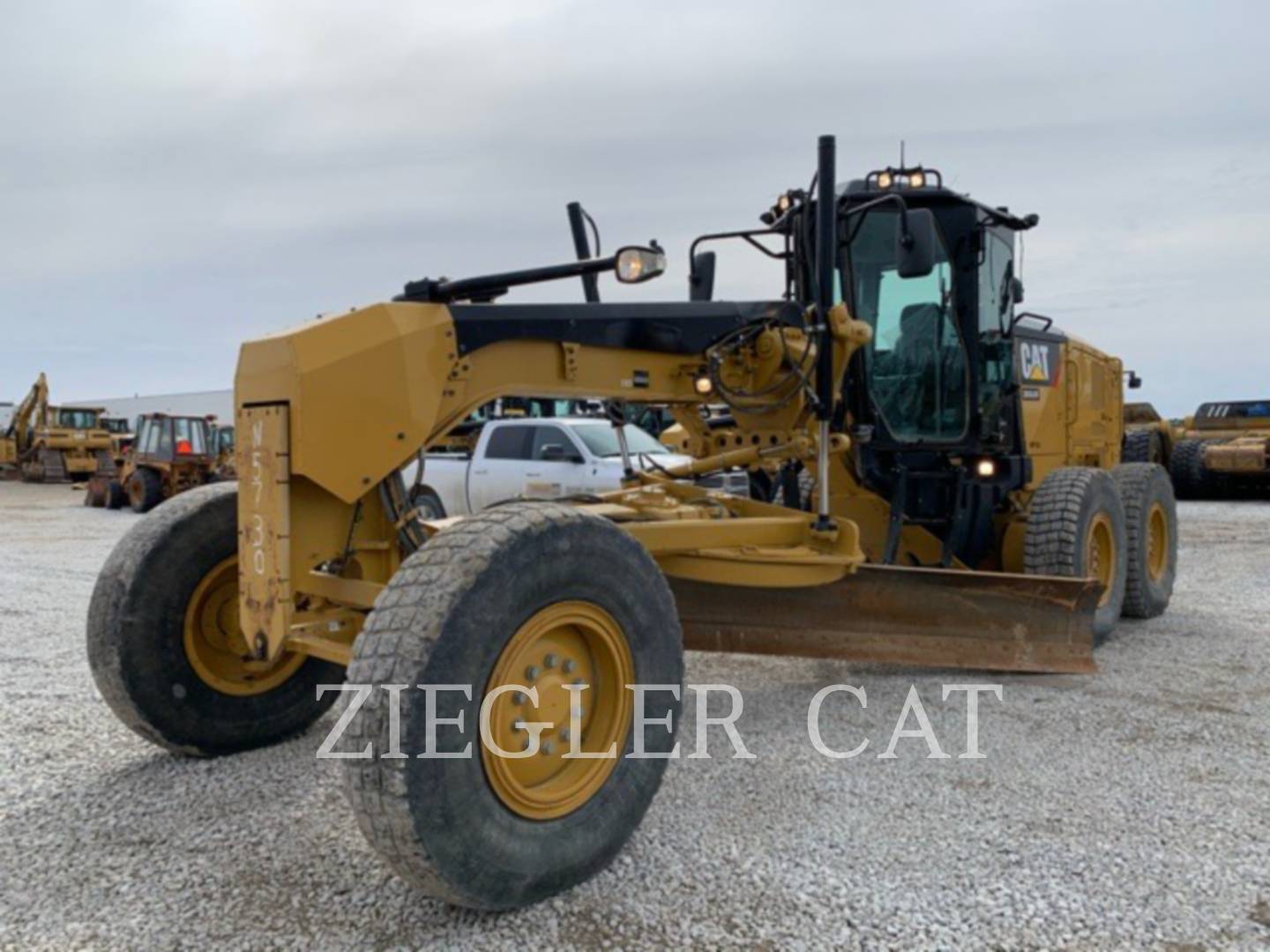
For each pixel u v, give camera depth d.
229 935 2.61
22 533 15.45
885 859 3.03
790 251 5.69
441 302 3.46
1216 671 5.34
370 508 3.40
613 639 2.95
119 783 3.73
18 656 6.00
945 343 5.67
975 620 4.84
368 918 2.70
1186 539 11.84
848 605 4.71
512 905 2.65
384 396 3.18
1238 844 3.12
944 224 5.55
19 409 34.72
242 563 3.26
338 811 3.44
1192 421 20.19
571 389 3.78
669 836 3.21
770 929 2.62
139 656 3.75
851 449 5.68
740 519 4.45
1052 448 6.56
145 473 21.00
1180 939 2.57
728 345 4.34
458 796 2.47
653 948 2.54
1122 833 3.21
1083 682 5.11
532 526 2.74
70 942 2.58
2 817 3.41
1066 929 2.62
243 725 4.01
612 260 3.40
